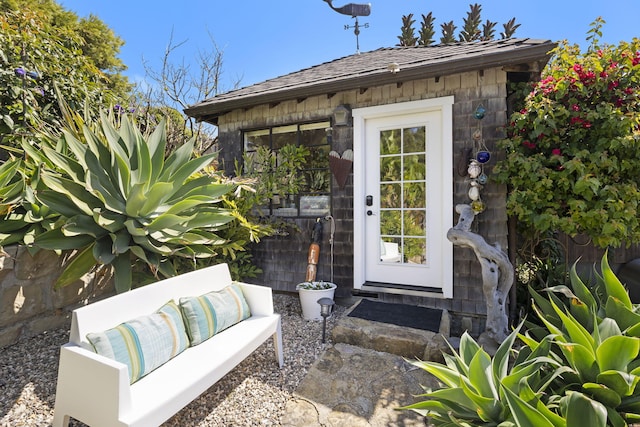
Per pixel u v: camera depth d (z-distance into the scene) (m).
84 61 4.68
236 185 3.38
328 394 2.13
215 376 1.80
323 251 3.91
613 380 1.33
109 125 2.75
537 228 2.88
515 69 3.06
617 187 2.72
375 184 3.73
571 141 2.97
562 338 1.58
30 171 2.86
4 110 3.59
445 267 3.32
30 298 2.54
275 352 2.50
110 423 1.38
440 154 3.42
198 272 2.44
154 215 2.76
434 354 2.48
